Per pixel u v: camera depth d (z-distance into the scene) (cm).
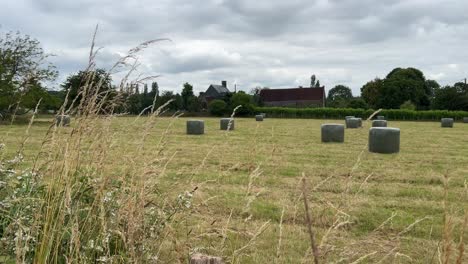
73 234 253
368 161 1257
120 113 293
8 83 2711
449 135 2516
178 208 342
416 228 556
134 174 301
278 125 3481
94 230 301
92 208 295
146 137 312
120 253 290
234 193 710
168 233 330
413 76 8612
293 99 9106
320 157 1306
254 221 557
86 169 299
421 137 2344
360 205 636
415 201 718
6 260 257
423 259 445
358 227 550
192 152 1305
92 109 276
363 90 8600
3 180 329
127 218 291
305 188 193
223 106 5916
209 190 714
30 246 277
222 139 1892
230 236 452
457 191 806
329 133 1884
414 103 8081
